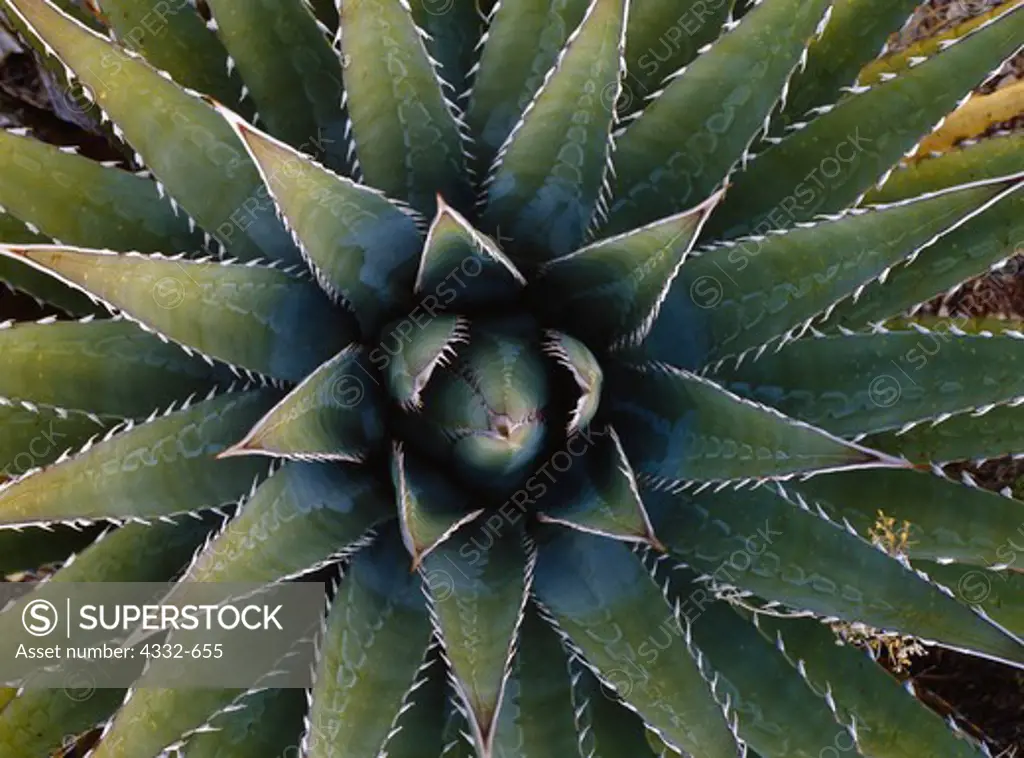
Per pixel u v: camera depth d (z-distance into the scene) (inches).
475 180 33.1
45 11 29.5
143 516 29.3
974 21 46.8
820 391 32.0
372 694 28.9
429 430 28.0
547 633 31.6
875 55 37.4
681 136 32.2
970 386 31.9
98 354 31.6
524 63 33.1
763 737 32.0
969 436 35.9
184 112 31.2
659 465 29.6
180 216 34.1
